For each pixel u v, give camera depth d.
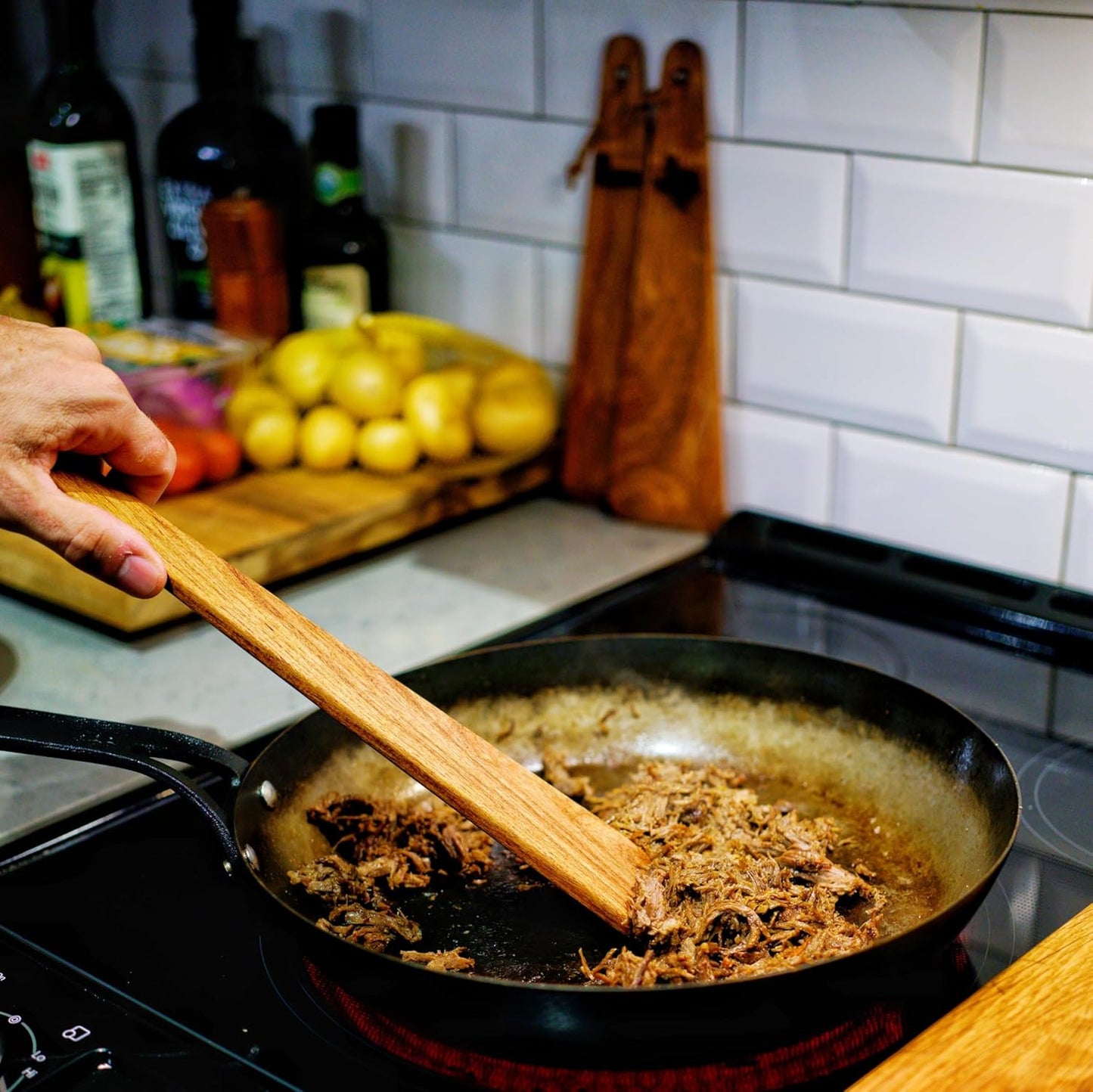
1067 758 0.81
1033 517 0.97
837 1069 0.57
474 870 0.73
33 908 0.70
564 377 1.20
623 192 1.08
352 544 1.09
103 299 1.25
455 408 1.15
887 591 1.01
